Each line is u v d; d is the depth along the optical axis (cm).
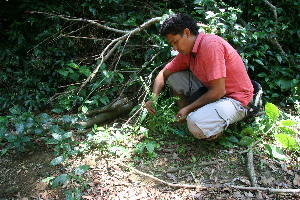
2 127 280
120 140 294
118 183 251
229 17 357
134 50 386
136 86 368
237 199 230
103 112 342
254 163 271
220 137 295
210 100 262
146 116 327
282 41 402
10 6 404
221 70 249
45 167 272
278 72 376
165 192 241
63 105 323
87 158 281
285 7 402
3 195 243
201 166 269
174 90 319
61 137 271
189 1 412
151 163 275
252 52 361
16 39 400
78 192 238
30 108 354
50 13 373
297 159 272
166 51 348
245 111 279
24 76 380
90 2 388
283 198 230
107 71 332
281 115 328
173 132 308
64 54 380
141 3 394
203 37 258
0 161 280
